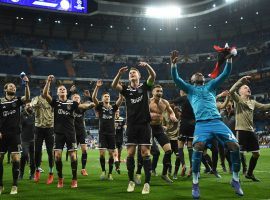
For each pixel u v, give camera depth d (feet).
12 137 22.99
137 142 22.11
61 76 147.64
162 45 171.63
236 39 162.91
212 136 18.86
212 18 154.81
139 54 166.20
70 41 163.22
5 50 146.30
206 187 23.52
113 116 30.78
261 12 146.41
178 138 28.94
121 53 164.96
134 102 22.25
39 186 25.70
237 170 19.43
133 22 158.81
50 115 29.40
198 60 164.96
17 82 140.05
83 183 27.12
